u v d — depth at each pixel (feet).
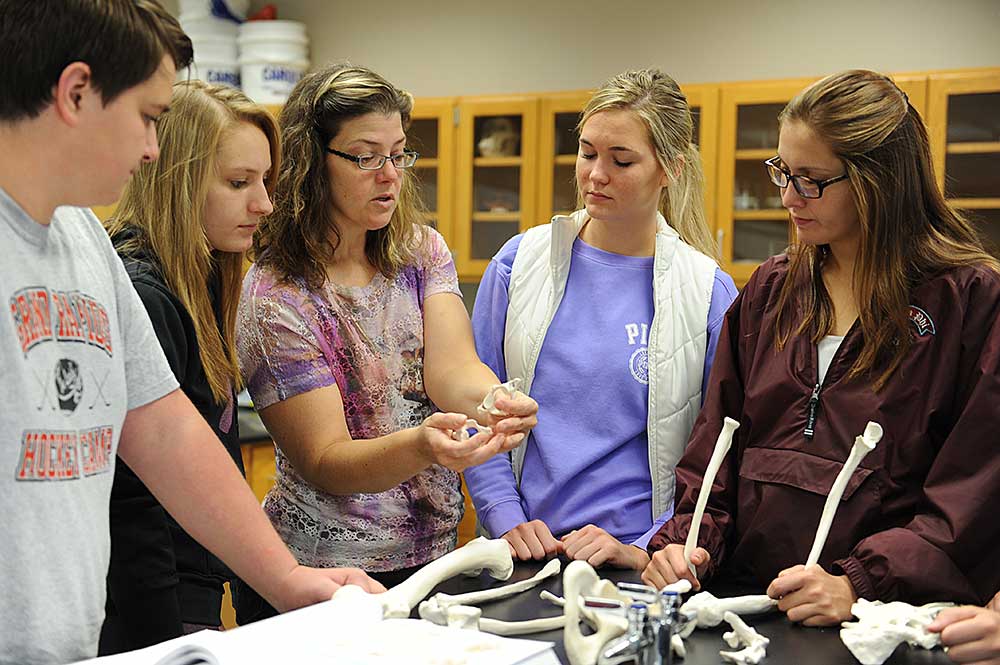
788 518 4.77
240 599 5.68
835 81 4.71
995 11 11.16
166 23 3.48
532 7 13.24
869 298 4.67
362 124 5.34
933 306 4.63
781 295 5.12
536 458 5.89
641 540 5.51
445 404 5.61
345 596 3.85
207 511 4.15
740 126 11.57
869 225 4.65
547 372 5.93
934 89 10.73
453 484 5.91
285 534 5.65
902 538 4.33
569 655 3.73
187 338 4.77
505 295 6.18
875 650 3.83
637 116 5.52
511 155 12.58
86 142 3.36
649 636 3.38
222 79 13.25
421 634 3.53
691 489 5.16
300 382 5.40
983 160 10.56
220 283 5.42
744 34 12.22
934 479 4.46
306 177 5.47
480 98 12.67
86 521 3.61
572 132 12.29
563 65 13.12
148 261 4.76
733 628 4.06
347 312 5.58
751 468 4.96
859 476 4.62
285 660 3.30
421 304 5.88
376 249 5.75
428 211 13.01
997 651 3.83
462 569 4.61
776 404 4.95
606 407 5.81
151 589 4.58
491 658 3.27
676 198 6.18
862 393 4.70
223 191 4.98
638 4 12.70
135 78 3.36
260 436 11.14
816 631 4.21
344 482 5.19
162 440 4.11
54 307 3.52
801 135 4.67
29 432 3.38
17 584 3.38
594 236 6.11
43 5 3.19
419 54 13.85
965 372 4.56
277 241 5.57
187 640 3.46
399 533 5.61
